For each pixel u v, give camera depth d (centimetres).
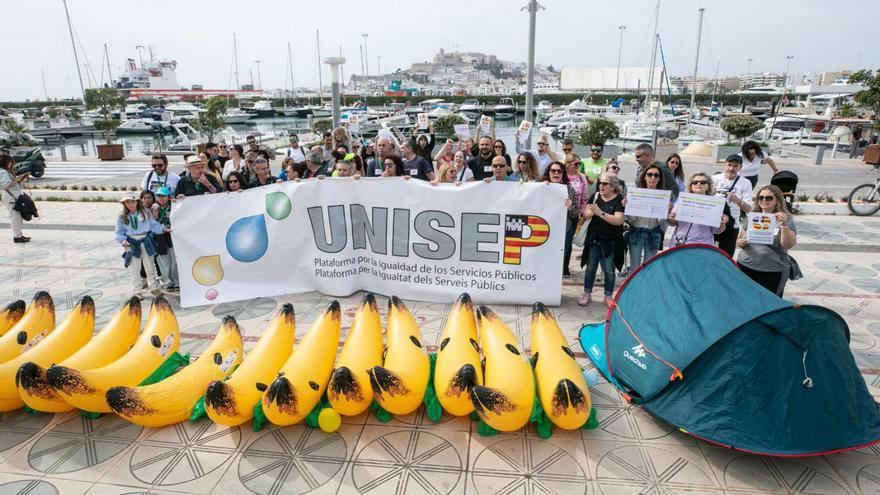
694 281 410
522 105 8450
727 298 380
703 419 359
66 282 739
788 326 341
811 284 694
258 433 394
